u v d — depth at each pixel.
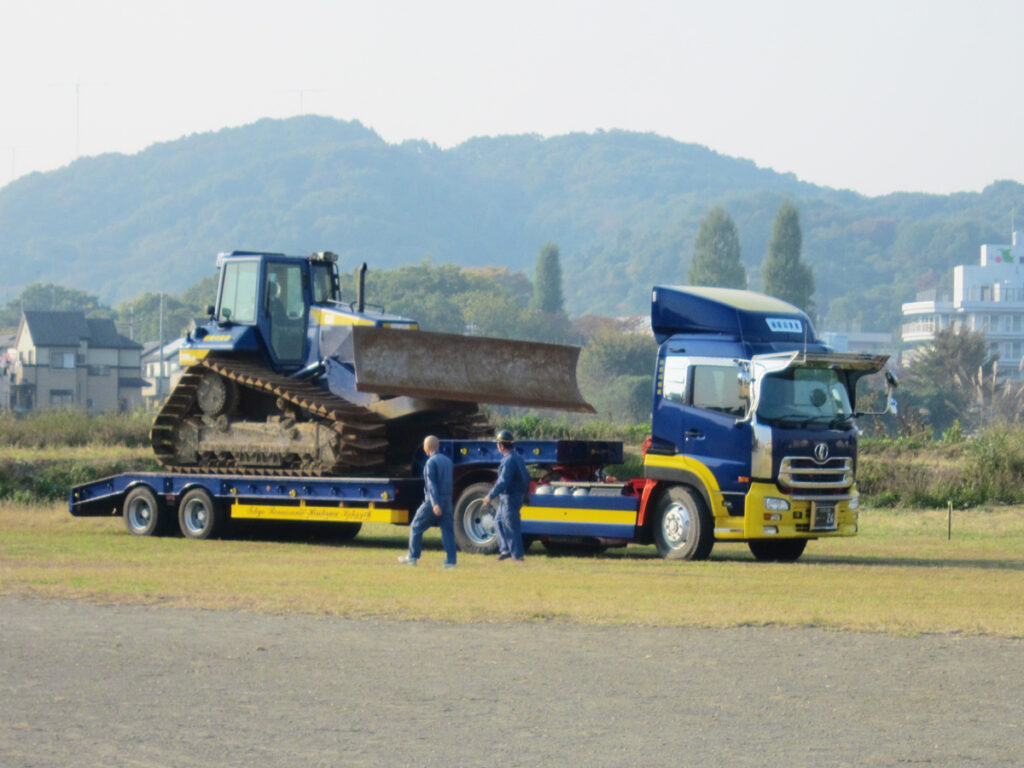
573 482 24.98
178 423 29.83
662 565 21.78
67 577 18.41
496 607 15.59
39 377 131.38
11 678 11.67
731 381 23.03
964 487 39.53
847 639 13.87
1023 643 13.73
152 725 10.08
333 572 19.72
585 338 182.12
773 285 173.25
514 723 10.22
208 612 15.34
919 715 10.56
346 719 10.30
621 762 9.20
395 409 26.86
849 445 23.48
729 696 11.16
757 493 22.59
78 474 39.97
